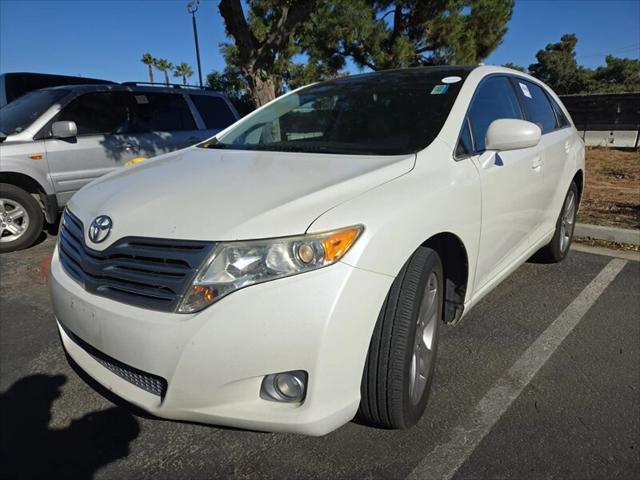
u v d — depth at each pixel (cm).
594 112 1445
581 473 207
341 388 189
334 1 1563
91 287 208
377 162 243
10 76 849
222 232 187
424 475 206
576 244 522
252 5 1433
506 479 204
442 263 263
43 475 207
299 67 1755
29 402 256
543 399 256
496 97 329
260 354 180
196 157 296
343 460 214
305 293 179
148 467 212
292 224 187
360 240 189
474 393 261
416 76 329
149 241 196
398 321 201
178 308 184
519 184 312
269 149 298
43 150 520
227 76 2292
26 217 516
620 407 249
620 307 362
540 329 329
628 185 852
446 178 242
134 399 200
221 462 214
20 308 369
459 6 1633
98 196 247
